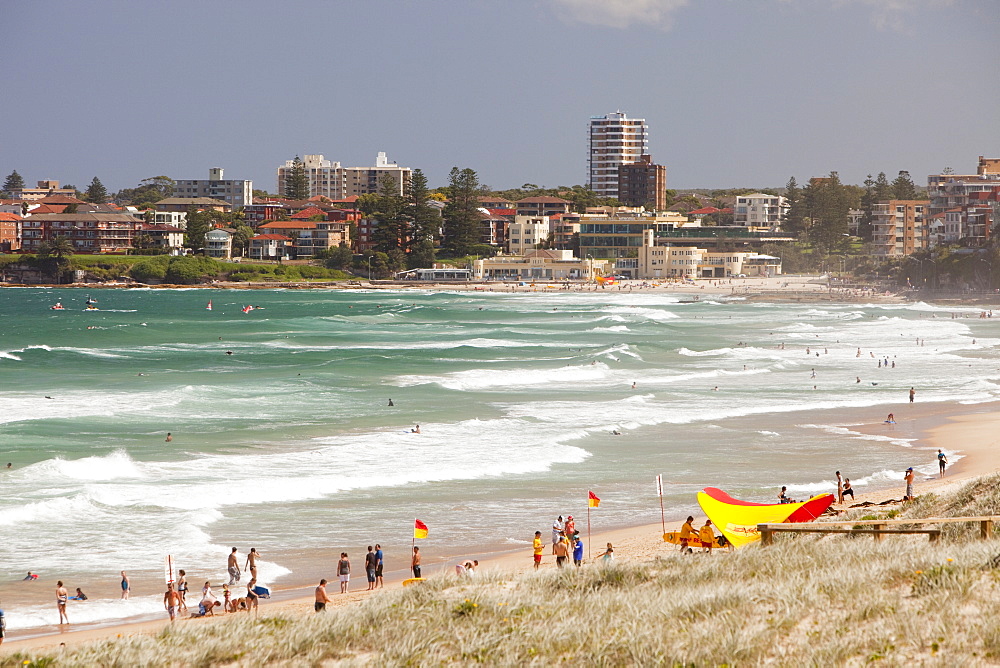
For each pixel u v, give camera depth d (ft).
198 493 168.35
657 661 65.82
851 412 260.62
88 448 205.05
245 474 184.85
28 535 145.07
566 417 250.37
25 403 264.31
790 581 79.20
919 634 64.59
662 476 188.14
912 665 60.95
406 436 222.69
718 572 89.92
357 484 179.32
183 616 113.50
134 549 140.36
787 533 105.29
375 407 264.31
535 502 169.37
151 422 237.66
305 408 261.24
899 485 177.17
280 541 146.30
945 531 98.12
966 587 71.26
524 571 101.55
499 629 76.23
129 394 281.74
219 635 83.51
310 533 150.30
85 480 177.99
